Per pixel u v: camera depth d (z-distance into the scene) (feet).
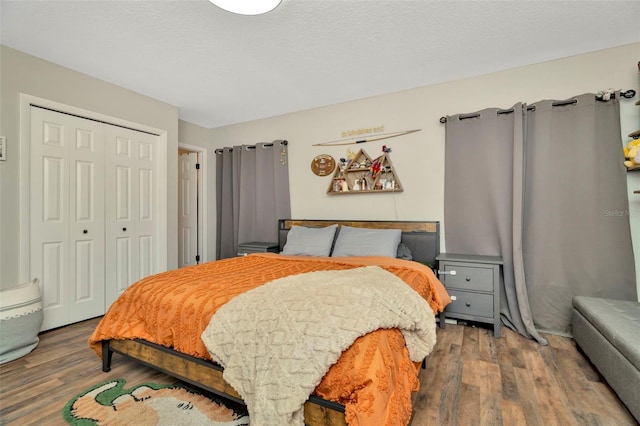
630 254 7.34
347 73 9.06
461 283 8.28
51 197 8.36
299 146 12.30
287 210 12.47
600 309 6.22
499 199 8.64
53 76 8.34
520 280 8.13
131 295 6.00
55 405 5.03
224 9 5.84
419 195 10.05
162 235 11.25
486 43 7.46
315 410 3.68
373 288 4.71
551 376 5.90
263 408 3.56
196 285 5.68
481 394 5.30
